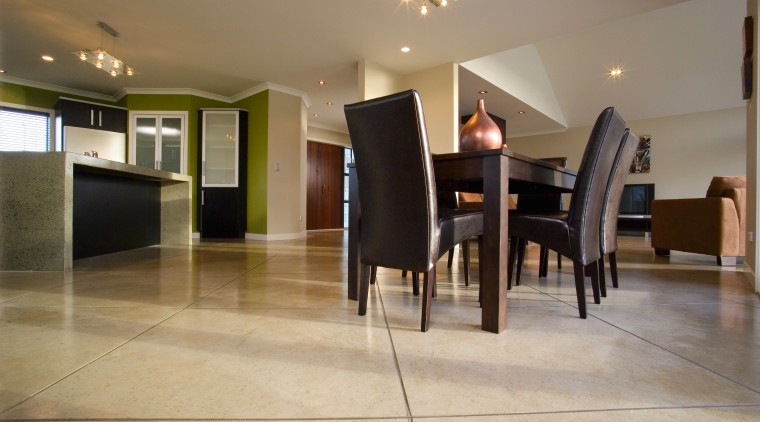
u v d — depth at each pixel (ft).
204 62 15.55
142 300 5.80
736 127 22.09
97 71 16.46
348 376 3.14
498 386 2.98
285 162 19.15
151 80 17.72
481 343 3.99
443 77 15.47
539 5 11.07
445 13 11.51
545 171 5.95
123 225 12.58
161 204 14.89
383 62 15.33
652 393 2.87
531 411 2.60
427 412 2.58
